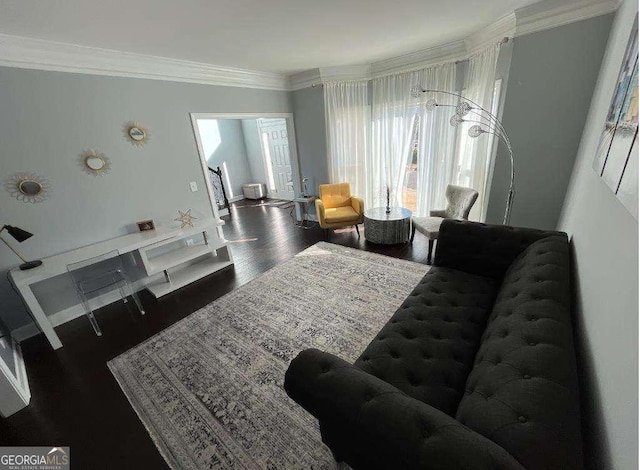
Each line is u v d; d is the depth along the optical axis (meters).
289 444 1.44
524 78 2.47
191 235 3.25
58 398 1.82
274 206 6.49
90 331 2.50
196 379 1.88
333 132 4.34
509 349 1.06
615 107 1.29
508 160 2.76
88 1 1.69
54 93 2.38
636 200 0.84
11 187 2.28
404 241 3.76
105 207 2.80
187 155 3.37
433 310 1.72
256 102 4.05
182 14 1.98
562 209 2.59
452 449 0.68
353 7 2.12
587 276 1.33
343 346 2.08
